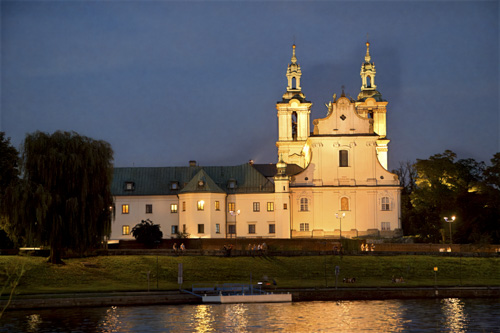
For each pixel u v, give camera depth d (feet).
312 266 390.42
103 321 271.28
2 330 256.32
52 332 254.27
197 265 379.35
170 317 279.90
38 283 332.80
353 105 516.73
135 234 444.96
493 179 501.15
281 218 499.92
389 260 403.75
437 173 523.70
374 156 513.86
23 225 340.59
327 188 510.58
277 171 531.09
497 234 465.06
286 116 597.93
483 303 317.83
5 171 388.78
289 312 293.43
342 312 293.84
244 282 360.48
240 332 257.75
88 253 375.04
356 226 509.76
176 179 510.99
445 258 410.52
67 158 349.82
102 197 354.74
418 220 522.47
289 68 607.78
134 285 338.13
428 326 268.41
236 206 502.79
